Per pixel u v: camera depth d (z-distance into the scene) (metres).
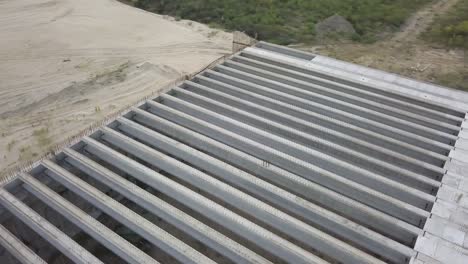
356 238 7.90
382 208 8.73
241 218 8.09
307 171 9.60
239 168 10.21
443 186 8.96
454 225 7.91
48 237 7.86
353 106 12.12
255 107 12.01
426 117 12.03
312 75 14.42
